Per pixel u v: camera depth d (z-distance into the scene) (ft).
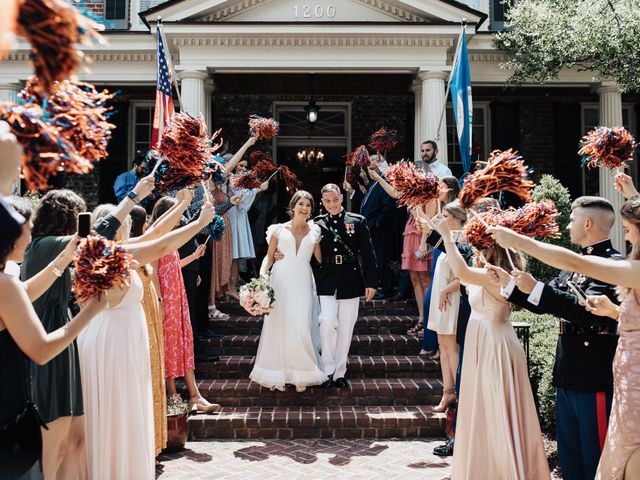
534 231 9.44
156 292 16.14
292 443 16.83
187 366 17.63
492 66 30.94
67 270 10.48
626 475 8.66
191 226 10.36
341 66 28.12
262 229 31.58
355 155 26.81
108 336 11.53
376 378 20.15
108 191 35.63
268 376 18.12
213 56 28.02
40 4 4.37
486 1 34.17
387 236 25.94
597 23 23.18
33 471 6.96
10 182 6.34
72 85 6.09
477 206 13.33
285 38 27.86
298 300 18.19
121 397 11.46
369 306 24.72
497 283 10.32
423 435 17.34
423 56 28.17
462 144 23.47
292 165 38.93
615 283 8.38
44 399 9.80
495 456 11.07
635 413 8.59
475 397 11.34
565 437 10.68
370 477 14.12
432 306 17.46
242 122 37.93
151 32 27.71
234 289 25.43
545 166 37.17
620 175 10.73
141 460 11.58
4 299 6.71
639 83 23.25
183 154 9.89
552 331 18.72
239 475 14.28
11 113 5.59
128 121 36.29
